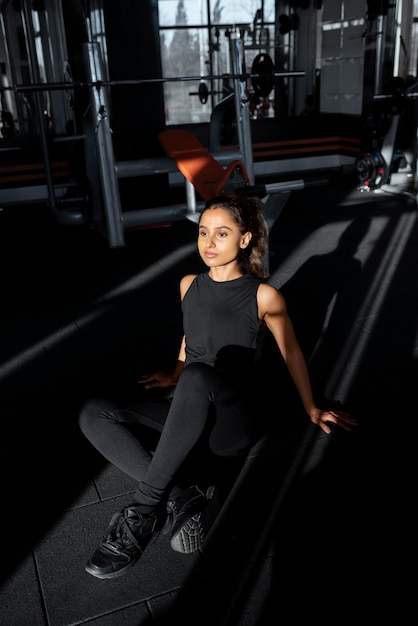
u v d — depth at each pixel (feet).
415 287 8.35
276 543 3.80
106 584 3.55
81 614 3.35
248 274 3.98
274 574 3.56
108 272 9.68
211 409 3.70
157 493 3.47
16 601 3.46
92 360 6.48
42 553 3.81
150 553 3.76
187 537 3.53
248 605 3.36
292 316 7.45
